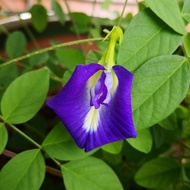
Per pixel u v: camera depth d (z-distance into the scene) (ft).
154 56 0.45
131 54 0.44
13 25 1.08
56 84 0.82
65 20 1.03
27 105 0.52
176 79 0.45
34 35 1.10
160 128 0.66
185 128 0.67
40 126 0.80
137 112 0.44
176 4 0.46
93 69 0.40
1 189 0.48
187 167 0.67
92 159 0.53
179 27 0.45
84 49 0.98
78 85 0.40
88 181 0.51
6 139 0.51
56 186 0.76
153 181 0.66
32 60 0.87
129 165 0.78
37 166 0.50
